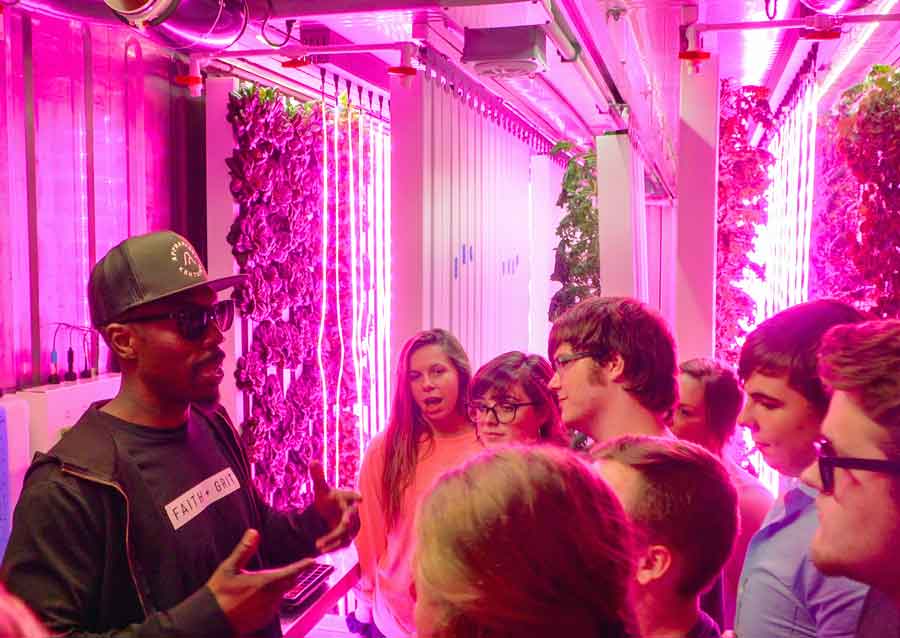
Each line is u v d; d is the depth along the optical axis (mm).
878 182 4020
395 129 4066
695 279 4430
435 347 3148
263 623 1724
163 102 4418
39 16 3564
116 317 1994
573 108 4824
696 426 2607
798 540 1548
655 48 4340
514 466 899
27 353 3584
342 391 5410
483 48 3387
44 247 3664
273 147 4621
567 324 2014
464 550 848
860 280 4590
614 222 4219
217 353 2104
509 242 6277
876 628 1229
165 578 1933
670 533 1280
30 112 3580
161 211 4398
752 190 5914
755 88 5984
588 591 844
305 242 5031
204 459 2148
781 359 1651
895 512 965
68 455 1885
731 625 2328
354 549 3498
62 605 1770
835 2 3346
